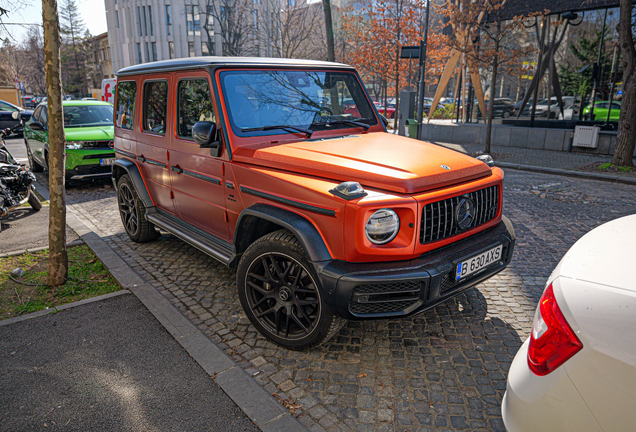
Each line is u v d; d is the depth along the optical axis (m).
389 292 2.62
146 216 4.94
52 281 4.27
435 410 2.57
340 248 2.67
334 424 2.47
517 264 4.75
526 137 14.29
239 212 3.48
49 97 3.95
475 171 3.17
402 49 13.87
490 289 4.15
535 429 1.67
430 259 2.76
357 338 3.34
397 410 2.57
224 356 3.08
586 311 1.58
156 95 4.47
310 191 2.79
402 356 3.11
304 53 28.56
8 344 3.27
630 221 2.21
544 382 1.64
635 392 1.44
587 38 13.99
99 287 4.27
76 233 5.93
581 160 11.57
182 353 3.13
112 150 8.80
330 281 2.62
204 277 4.48
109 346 3.23
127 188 5.34
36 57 57.41
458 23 12.96
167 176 4.47
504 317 3.63
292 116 3.79
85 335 3.38
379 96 41.88
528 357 1.77
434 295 2.69
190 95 3.87
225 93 3.52
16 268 4.61
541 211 6.87
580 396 1.55
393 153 3.22
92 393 2.72
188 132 4.02
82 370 2.95
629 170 9.89
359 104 4.30
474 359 3.07
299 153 3.16
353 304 2.64
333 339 3.33
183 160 4.10
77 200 8.05
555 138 13.55
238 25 34.78
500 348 3.20
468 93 17.64
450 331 3.43
